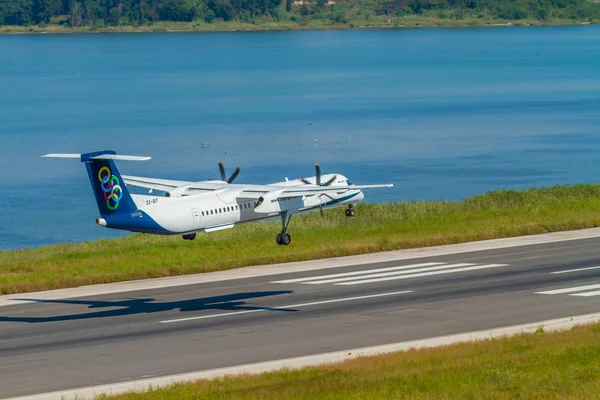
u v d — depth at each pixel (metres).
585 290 125.75
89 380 88.06
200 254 161.00
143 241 178.75
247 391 78.69
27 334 107.88
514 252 157.75
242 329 108.44
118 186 123.56
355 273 143.25
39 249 178.25
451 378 80.88
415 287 131.12
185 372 90.56
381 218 196.25
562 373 81.25
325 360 93.31
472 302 120.06
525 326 106.19
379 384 79.44
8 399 81.94
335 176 158.75
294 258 155.62
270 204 138.12
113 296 130.25
